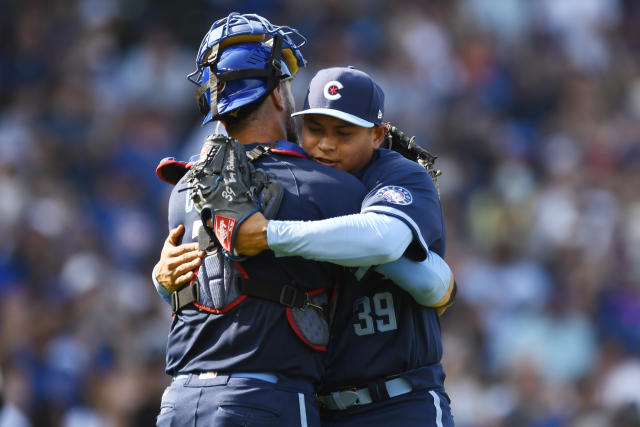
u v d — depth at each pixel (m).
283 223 11.05
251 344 11.21
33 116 41.56
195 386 11.38
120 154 40.66
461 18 52.19
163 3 47.47
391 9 51.09
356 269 11.81
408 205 11.56
